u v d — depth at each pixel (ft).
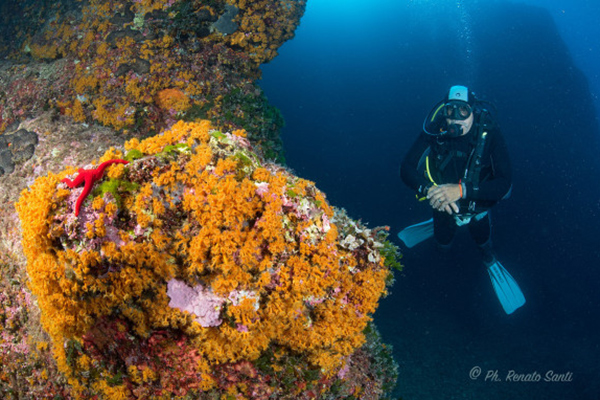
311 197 6.48
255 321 5.97
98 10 14.47
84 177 5.55
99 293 5.86
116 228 5.61
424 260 34.35
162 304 5.98
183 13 14.11
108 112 12.64
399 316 27.81
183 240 5.69
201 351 6.35
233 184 5.64
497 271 20.12
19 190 10.48
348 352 6.97
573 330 28.35
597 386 22.07
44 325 6.74
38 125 12.07
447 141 14.67
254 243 5.75
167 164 5.86
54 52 14.47
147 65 13.39
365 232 7.07
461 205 16.08
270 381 6.83
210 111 13.66
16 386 8.42
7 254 9.23
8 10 16.11
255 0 15.55
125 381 6.84
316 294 6.15
